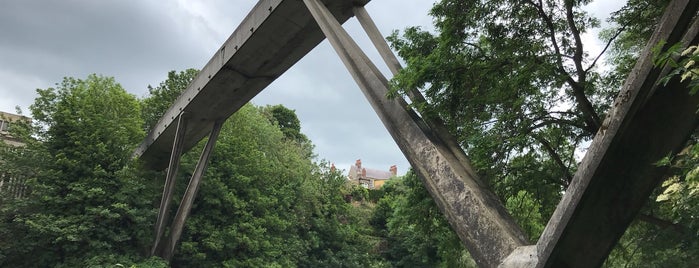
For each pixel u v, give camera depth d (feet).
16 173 63.98
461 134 33.53
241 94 57.77
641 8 28.60
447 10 30.27
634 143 14.87
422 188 42.63
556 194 39.22
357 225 132.46
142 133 76.13
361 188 158.51
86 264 58.90
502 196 38.24
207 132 70.13
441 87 29.99
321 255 115.24
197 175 67.31
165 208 67.21
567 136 35.19
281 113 188.96
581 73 31.58
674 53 10.75
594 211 15.48
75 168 63.93
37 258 60.75
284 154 120.67
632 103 13.99
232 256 81.20
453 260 46.01
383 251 136.67
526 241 18.89
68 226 59.82
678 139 14.42
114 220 65.00
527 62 28.25
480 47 31.27
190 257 76.89
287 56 49.67
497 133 30.25
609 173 14.99
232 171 87.61
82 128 67.15
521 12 30.73
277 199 96.27
